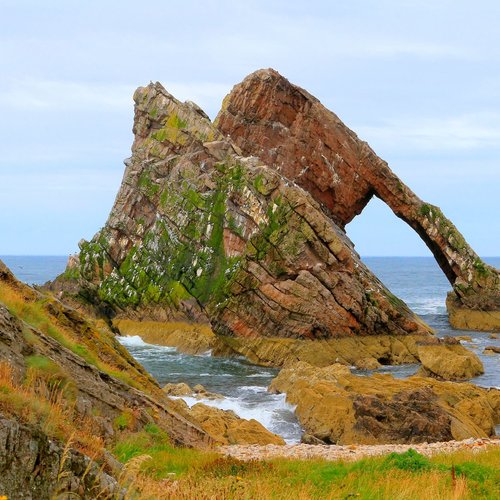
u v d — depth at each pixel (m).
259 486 13.04
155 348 67.25
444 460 18.33
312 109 87.81
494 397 36.59
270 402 39.72
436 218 88.88
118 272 78.19
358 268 68.88
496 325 87.44
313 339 62.50
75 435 9.41
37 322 19.88
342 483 14.57
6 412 8.03
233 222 70.88
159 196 79.19
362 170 88.12
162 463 16.61
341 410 31.88
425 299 146.62
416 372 52.25
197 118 85.56
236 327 63.97
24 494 7.13
